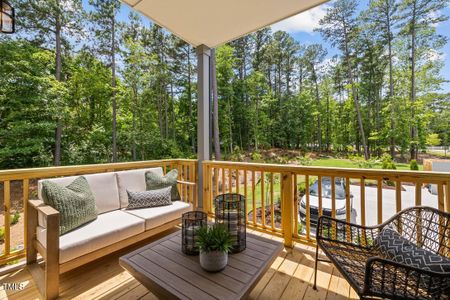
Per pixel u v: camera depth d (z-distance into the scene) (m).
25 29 8.46
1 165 7.89
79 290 1.67
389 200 3.92
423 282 1.08
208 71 3.37
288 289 1.69
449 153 6.47
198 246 1.35
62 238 1.72
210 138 3.37
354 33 9.40
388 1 7.81
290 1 2.29
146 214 2.32
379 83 8.37
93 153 10.26
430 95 6.91
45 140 8.44
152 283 1.22
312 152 13.07
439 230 1.47
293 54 14.23
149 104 12.11
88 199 2.05
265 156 12.85
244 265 1.38
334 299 1.58
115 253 2.25
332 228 1.76
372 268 1.10
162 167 3.40
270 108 14.11
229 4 2.34
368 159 7.26
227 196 1.83
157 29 12.21
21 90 7.71
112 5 10.45
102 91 10.45
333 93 12.22
